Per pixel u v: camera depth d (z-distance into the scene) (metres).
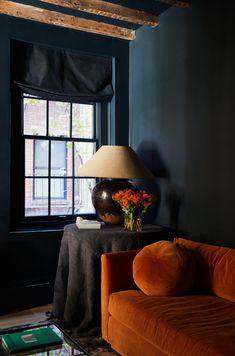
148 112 3.79
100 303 2.85
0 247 3.40
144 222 3.84
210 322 1.96
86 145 4.04
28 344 1.77
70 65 3.83
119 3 3.38
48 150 3.82
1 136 3.38
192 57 3.17
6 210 3.42
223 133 2.84
